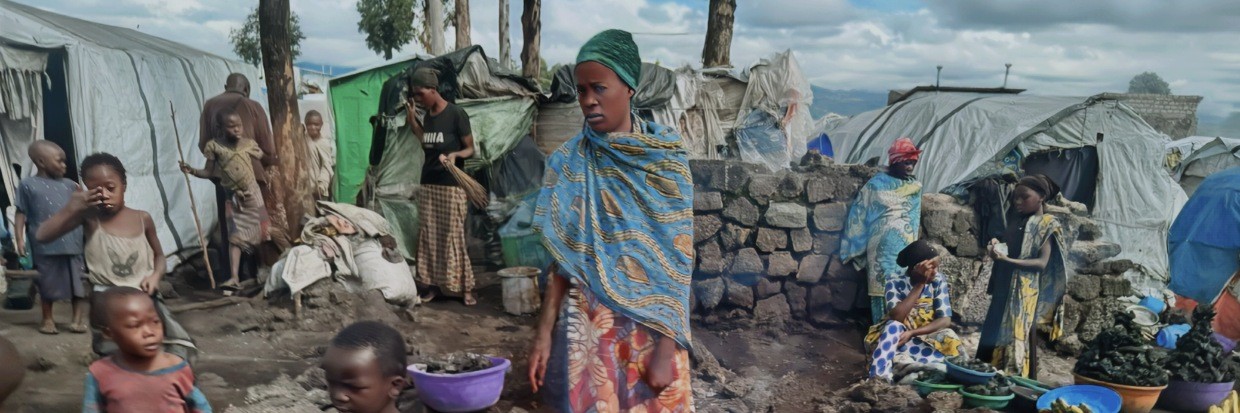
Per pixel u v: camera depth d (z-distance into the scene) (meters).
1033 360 5.31
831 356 5.86
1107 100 9.09
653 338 2.57
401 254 6.64
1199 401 4.42
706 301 6.42
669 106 7.79
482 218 7.26
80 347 4.35
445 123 6.36
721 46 10.20
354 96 7.60
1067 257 6.48
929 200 6.65
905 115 10.95
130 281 3.79
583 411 2.61
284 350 4.76
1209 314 4.65
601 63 2.51
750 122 8.27
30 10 6.71
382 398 2.16
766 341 6.16
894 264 6.05
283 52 6.20
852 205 6.35
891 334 4.96
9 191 5.99
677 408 2.62
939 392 4.39
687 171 2.58
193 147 7.77
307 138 8.33
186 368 2.79
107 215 3.76
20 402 3.51
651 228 2.55
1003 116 9.30
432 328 5.65
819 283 6.48
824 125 14.20
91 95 6.19
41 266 4.45
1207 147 13.00
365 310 5.51
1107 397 4.23
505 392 4.27
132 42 7.40
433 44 10.81
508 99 7.31
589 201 2.56
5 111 5.91
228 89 6.51
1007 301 5.24
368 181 7.25
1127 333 4.60
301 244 5.68
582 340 2.62
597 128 2.57
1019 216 5.37
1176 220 9.37
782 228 6.39
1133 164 9.12
